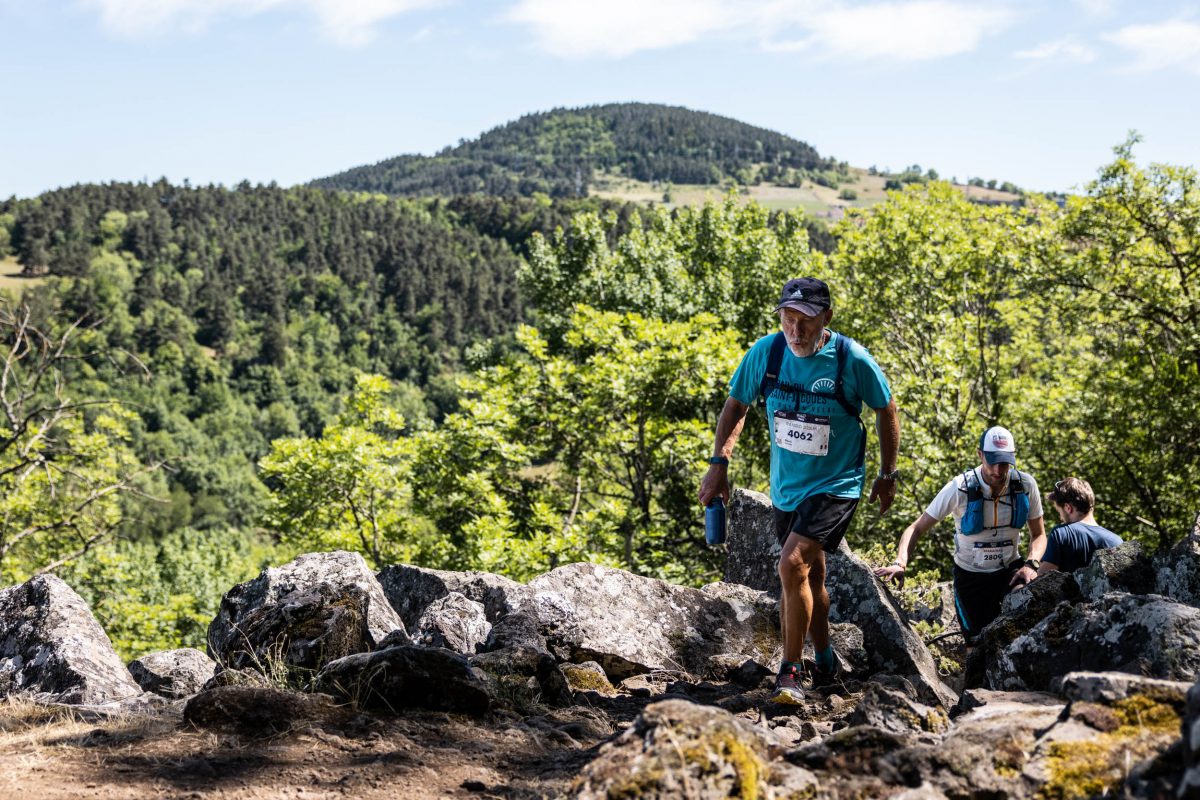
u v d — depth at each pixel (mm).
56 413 19281
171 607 27656
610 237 95250
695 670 5891
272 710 3799
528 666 4805
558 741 3832
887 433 4375
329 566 5855
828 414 4355
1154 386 17125
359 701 4012
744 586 6551
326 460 20453
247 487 122250
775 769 2729
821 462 4406
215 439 141375
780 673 4551
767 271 31641
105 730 3797
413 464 21750
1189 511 17109
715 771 2574
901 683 4781
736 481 25391
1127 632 3783
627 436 21750
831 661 5043
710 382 20891
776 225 35500
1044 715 3037
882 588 5883
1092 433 18188
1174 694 2803
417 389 170625
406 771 3297
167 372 161875
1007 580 6109
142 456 119062
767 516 6973
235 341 185000
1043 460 18453
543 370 22562
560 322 31078
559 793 2900
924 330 23234
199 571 46531
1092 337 19859
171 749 3500
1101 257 18609
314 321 197125
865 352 4309
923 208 24359
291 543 22281
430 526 22109
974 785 2711
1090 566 5023
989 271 22266
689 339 23031
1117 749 2668
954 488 6047
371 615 5480
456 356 188125
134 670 5738
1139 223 18500
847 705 4488
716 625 6125
